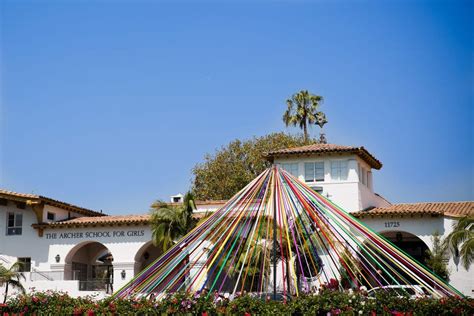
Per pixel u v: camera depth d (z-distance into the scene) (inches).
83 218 1795.0
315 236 868.6
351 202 1684.3
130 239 1713.8
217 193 2479.1
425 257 1598.2
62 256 1732.3
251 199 784.3
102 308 686.5
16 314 748.0
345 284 923.4
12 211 1782.7
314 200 791.1
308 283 1031.6
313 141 2667.3
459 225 1380.4
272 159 1777.8
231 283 1152.8
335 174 1716.3
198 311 647.1
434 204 1690.5
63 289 1611.7
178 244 773.3
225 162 2536.9
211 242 794.2
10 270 1491.1
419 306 625.0
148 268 759.1
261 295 802.2
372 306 623.5
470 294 1440.7
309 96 2827.3
